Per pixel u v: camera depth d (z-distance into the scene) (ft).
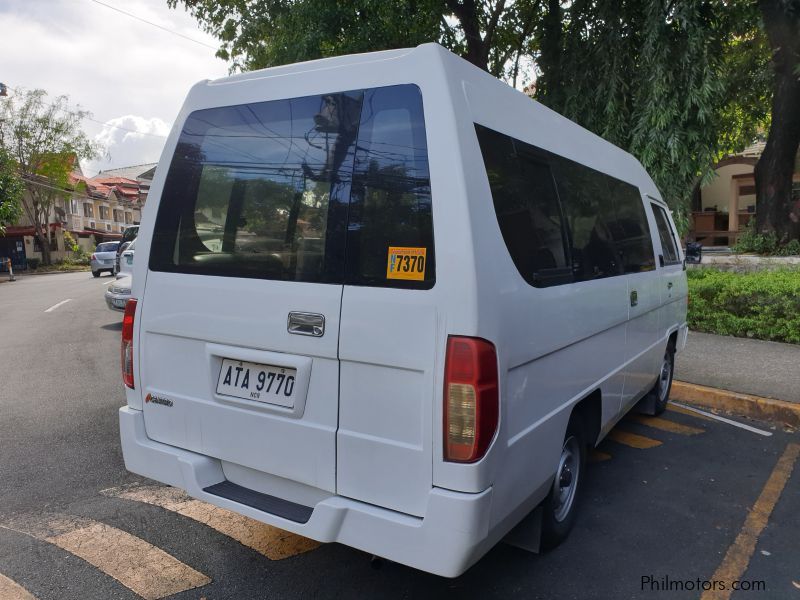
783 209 43.14
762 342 25.75
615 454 15.34
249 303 8.83
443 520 7.33
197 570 10.14
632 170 15.25
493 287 7.55
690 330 28.66
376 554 7.78
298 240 8.49
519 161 9.01
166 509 12.34
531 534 9.95
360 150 8.16
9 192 99.91
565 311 9.66
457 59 8.09
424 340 7.43
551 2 34.22
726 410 18.72
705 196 79.66
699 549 10.80
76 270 138.72
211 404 9.32
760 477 13.91
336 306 8.05
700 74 27.81
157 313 9.90
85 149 130.72
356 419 7.98
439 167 7.53
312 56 33.37
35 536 11.23
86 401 20.04
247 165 9.18
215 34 41.52
